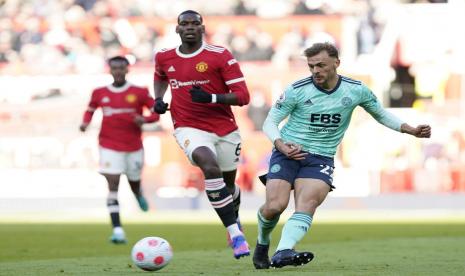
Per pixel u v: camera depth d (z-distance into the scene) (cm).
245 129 9519
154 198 8725
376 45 9619
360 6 9744
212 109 2736
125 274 2344
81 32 10012
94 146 9550
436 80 9750
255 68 9700
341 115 2369
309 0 9881
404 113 9438
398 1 9744
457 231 4988
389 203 8619
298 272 2320
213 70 2723
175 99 2766
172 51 2762
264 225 2378
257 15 9919
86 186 9125
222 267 2556
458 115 9412
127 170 4338
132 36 9944
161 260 2333
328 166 2364
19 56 9894
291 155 2277
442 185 8825
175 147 9350
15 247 3856
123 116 4281
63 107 9719
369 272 2338
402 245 3681
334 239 4253
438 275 2261
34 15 10112
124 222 6300
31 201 9000
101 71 9806
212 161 2597
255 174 9088
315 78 2302
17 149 9600
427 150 9188
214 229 5328
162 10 10019
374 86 9506
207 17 9956
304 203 2294
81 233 4969
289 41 9794
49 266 2672
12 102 9744
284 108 2373
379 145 9144
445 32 9725
